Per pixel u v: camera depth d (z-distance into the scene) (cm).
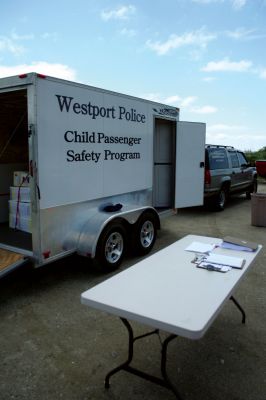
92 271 483
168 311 205
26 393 248
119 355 293
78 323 345
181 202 677
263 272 482
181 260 294
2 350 300
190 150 680
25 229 511
